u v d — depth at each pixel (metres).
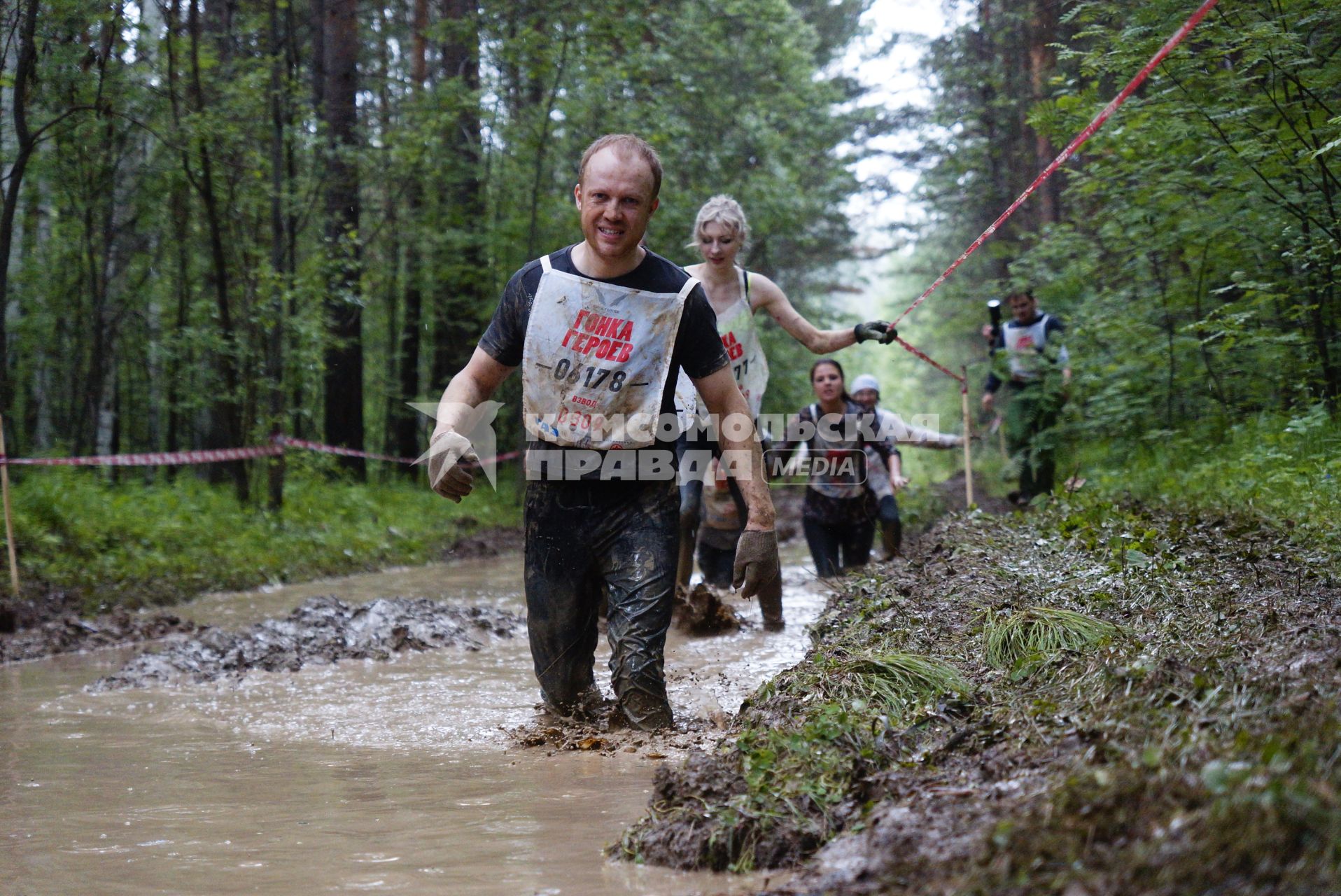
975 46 24.33
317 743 5.07
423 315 24.47
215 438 18.73
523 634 8.26
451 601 10.23
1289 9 9.84
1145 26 10.26
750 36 27.41
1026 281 14.72
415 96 20.75
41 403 19.50
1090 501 9.18
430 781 4.32
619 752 4.67
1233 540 6.96
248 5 16.88
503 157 23.00
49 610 9.62
